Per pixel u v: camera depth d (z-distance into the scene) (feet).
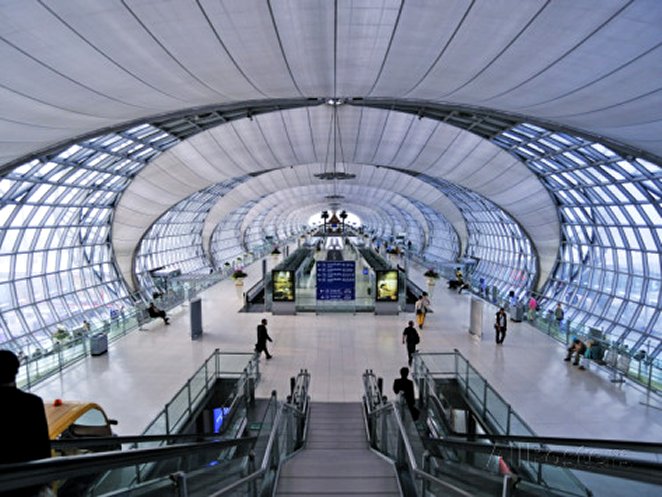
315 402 37.55
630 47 31.09
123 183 95.86
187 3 29.14
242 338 55.36
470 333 57.26
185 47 34.63
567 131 59.36
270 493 18.51
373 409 31.07
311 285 83.05
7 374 8.37
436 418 31.86
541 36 32.50
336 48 37.83
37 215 79.56
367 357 48.70
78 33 29.81
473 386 33.65
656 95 36.50
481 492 16.48
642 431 32.42
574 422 33.68
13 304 76.33
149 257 139.13
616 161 67.72
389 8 31.96
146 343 53.21
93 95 40.42
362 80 46.11
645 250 76.89
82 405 22.27
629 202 75.87
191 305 54.85
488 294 82.33
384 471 20.94
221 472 17.80
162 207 112.78
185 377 42.29
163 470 19.11
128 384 40.60
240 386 35.14
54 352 43.16
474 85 44.06
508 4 29.91
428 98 53.01
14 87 34.58
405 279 72.13
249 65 40.01
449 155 94.48
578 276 99.86
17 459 8.21
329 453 25.50
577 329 54.19
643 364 39.55
